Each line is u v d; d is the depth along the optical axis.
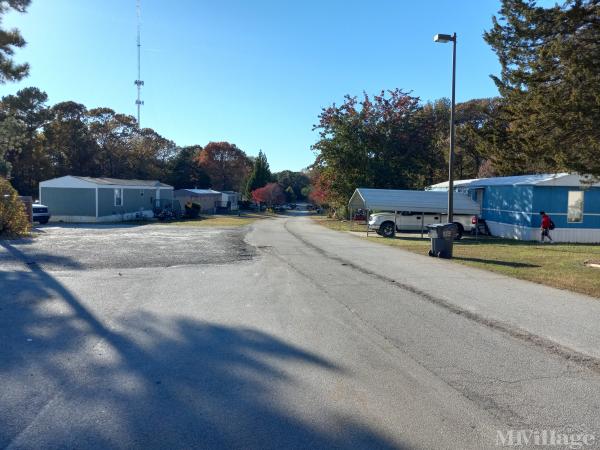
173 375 5.01
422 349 6.04
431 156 42.19
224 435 3.77
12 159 53.06
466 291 9.84
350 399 4.48
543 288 10.20
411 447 3.64
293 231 28.98
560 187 22.81
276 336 6.46
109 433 3.77
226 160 95.62
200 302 8.42
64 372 5.04
